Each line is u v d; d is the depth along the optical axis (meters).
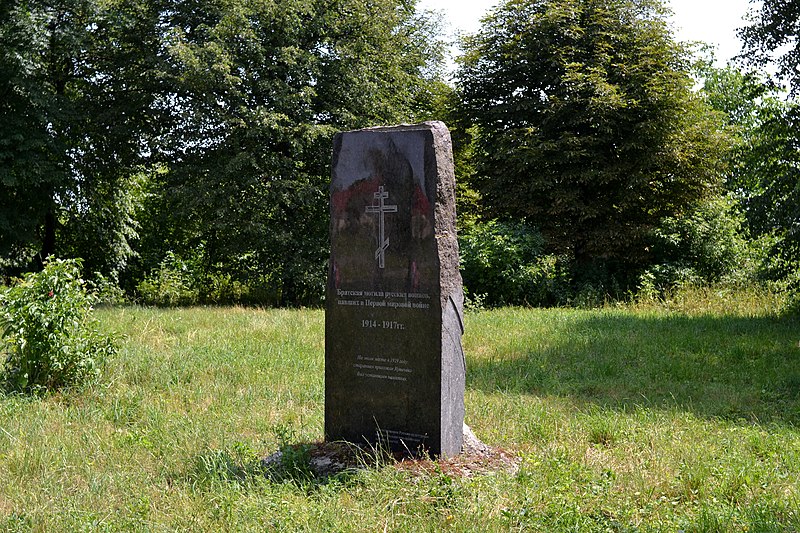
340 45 26.31
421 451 6.36
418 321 6.41
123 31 25.98
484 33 29.25
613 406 9.38
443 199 6.43
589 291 24.83
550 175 26.86
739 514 5.37
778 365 12.09
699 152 27.61
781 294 20.83
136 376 10.23
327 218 27.27
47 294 9.41
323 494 5.65
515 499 5.54
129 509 5.41
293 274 25.80
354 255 6.68
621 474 6.35
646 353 13.12
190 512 5.35
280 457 6.50
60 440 7.19
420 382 6.41
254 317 17.19
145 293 30.03
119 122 25.23
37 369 9.38
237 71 24.86
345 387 6.75
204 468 6.30
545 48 27.45
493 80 29.08
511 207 27.56
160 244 32.84
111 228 29.59
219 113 24.09
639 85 26.31
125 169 27.17
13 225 24.81
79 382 9.48
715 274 26.56
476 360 12.52
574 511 5.28
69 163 25.94
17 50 22.75
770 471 6.46
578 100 26.06
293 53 25.02
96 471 6.28
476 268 25.19
